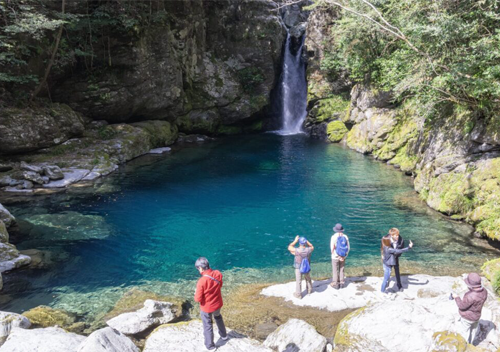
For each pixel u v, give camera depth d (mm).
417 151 21438
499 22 14852
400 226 14836
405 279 10453
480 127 15398
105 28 24688
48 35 22625
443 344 6438
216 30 34969
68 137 23391
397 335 7102
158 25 28000
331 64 33062
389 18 21359
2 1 19688
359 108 29078
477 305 6320
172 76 29734
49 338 7059
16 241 13508
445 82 15172
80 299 10148
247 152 28359
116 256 12695
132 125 27922
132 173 22219
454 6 15125
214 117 34125
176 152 27922
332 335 8312
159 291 10586
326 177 21766
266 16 34969
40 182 19203
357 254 12711
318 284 10531
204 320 6949
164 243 13719
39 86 21766
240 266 12148
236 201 18016
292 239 14055
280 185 20406
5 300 10070
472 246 13008
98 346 6535
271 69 35719
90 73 25031
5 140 19609
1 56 18719
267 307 9539
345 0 25984
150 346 7305
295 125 38750
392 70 19328
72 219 15578
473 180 14750
